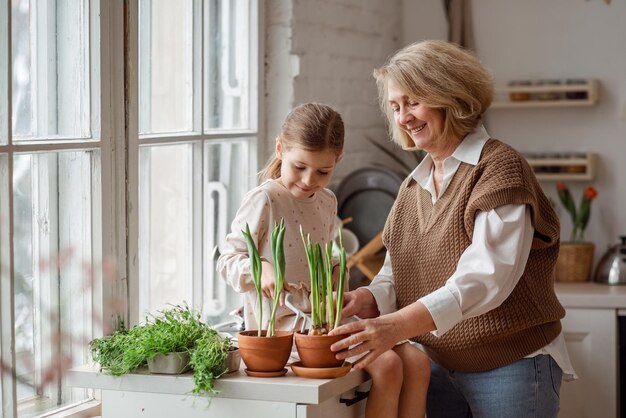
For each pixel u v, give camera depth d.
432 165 2.24
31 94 2.16
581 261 3.76
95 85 2.34
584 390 3.49
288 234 2.18
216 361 1.89
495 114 4.04
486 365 2.16
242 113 3.16
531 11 3.97
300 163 2.12
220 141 2.99
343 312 2.19
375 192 3.49
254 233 2.14
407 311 1.94
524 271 2.13
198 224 2.88
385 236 2.31
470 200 2.04
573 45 3.94
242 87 3.15
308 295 2.16
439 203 2.16
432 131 2.12
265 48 3.27
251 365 1.92
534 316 2.12
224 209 3.05
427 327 1.95
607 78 3.91
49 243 2.23
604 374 3.47
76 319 2.31
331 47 3.53
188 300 2.85
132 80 2.45
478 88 2.11
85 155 2.33
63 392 2.29
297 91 3.28
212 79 2.97
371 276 3.27
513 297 2.11
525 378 2.14
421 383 2.14
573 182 3.99
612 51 3.90
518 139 4.02
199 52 2.87
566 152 3.96
